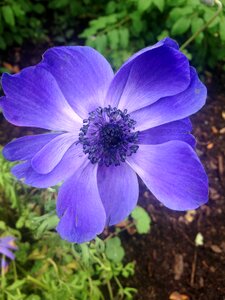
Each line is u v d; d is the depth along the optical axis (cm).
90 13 20
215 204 17
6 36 19
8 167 14
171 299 15
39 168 9
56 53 9
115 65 17
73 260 14
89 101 10
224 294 15
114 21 18
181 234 16
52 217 12
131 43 18
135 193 10
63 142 9
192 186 9
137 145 10
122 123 10
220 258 16
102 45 17
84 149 10
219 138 18
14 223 15
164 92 9
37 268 14
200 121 18
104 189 10
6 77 9
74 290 14
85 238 9
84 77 9
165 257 16
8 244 13
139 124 10
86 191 9
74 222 9
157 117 9
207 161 17
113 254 15
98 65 9
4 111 9
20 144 9
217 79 19
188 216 16
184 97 9
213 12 16
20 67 19
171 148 9
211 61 19
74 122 10
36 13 20
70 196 9
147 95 9
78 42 20
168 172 9
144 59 9
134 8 18
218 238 16
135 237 16
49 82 9
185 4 16
